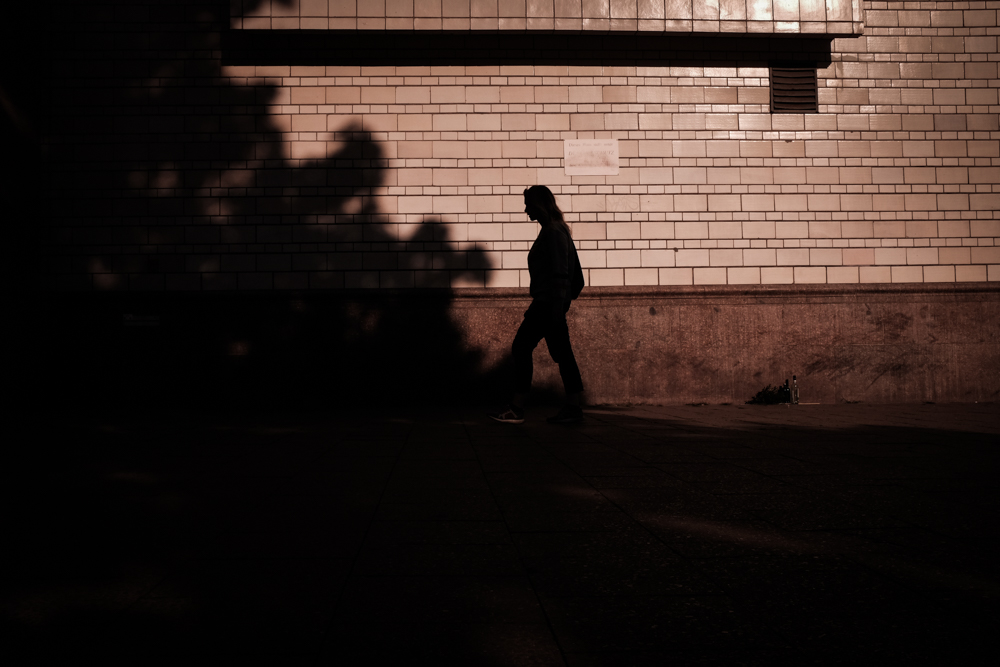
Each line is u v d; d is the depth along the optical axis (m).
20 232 7.55
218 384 7.91
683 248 8.29
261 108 8.08
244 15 7.72
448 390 8.07
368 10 7.82
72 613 1.59
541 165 8.23
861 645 1.40
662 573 1.88
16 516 2.56
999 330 8.41
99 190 7.96
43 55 7.97
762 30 8.07
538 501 2.79
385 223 8.10
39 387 7.75
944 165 8.52
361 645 1.41
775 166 8.41
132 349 7.88
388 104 8.16
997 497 2.84
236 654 1.37
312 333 7.99
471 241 8.14
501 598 1.69
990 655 1.35
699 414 6.98
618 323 8.20
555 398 8.12
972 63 8.59
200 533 2.32
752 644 1.41
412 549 2.12
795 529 2.34
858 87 8.52
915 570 1.89
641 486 3.09
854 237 8.41
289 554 2.07
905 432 5.26
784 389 8.22
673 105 8.34
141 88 8.03
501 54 8.24
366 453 4.19
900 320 8.36
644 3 8.00
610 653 1.37
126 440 4.88
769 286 8.30
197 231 7.99
